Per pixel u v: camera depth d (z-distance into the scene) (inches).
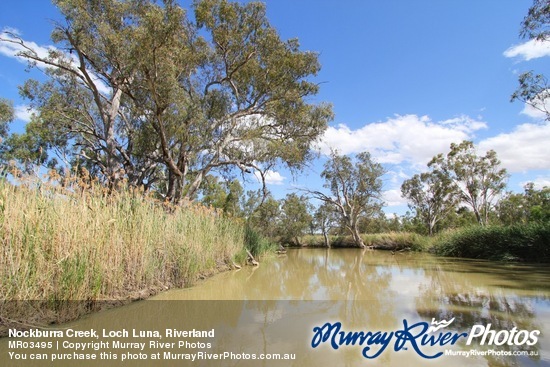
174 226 319.3
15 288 162.4
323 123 663.1
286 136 679.1
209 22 561.6
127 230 253.4
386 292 285.4
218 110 631.8
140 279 250.8
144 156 690.2
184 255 308.7
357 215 1405.0
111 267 221.0
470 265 513.3
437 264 543.2
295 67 606.9
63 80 756.6
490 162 1280.8
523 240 585.3
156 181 848.3
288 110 644.1
